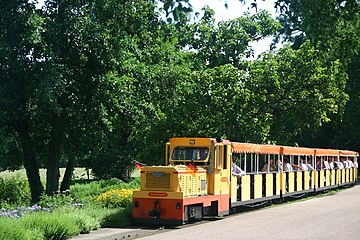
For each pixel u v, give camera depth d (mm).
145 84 29609
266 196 26516
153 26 28172
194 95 30453
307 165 33250
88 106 27750
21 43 25031
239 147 23438
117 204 22500
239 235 16391
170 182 18906
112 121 29547
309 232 17016
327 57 13500
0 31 25281
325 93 34844
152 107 29469
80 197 25656
